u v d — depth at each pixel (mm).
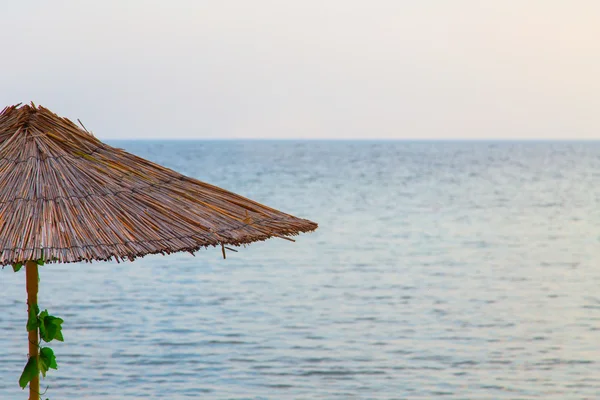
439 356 23844
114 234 8727
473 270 41219
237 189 102500
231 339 25609
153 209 9258
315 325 27812
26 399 19750
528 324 28156
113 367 22344
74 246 8461
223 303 31750
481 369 22516
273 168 170625
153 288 35062
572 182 130000
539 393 20484
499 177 144750
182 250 8836
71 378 21328
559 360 23438
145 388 20688
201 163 194750
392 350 24469
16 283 35938
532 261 44688
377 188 108125
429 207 80375
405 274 39781
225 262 43781
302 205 81188
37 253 8289
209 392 20438
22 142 9641
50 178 9227
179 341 25250
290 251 48344
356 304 31766
